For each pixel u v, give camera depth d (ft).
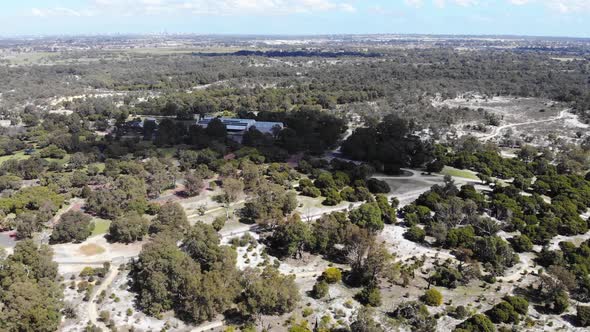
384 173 611.47
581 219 450.71
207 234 368.68
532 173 606.96
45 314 277.85
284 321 300.81
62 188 505.25
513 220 437.17
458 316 304.30
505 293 336.90
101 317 296.92
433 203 473.67
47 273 322.96
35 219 406.41
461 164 635.25
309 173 583.58
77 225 396.16
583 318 297.74
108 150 629.51
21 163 556.92
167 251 326.65
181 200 491.31
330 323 297.94
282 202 452.35
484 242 382.63
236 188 484.74
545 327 296.71
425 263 379.76
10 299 278.46
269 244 404.77
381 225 424.05
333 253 393.91
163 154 629.51
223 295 296.10
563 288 322.75
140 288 328.49
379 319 300.61
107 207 437.58
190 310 299.79
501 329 285.84
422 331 287.89
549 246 411.34
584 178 581.94
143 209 445.78
